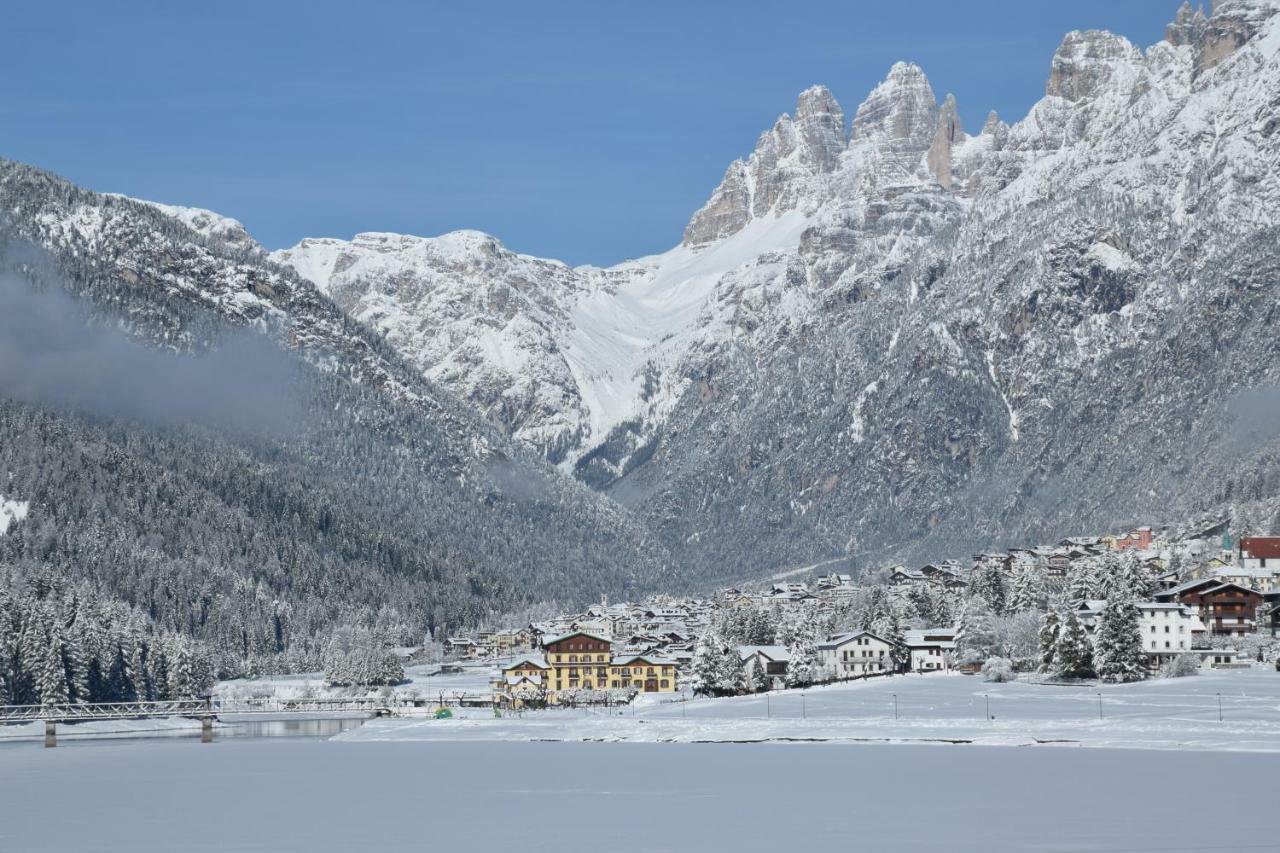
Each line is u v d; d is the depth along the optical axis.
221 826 153.00
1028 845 132.62
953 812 150.12
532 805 162.75
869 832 140.88
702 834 141.88
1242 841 132.38
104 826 154.50
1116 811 147.88
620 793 170.38
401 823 152.12
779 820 148.50
